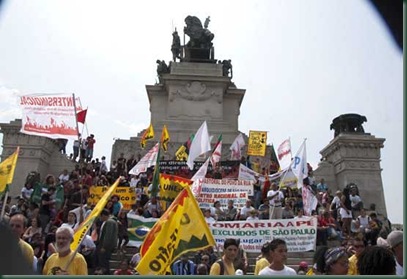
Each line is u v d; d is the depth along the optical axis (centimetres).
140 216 1816
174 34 5103
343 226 2261
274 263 732
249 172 2791
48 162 3772
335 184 3972
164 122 4391
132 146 4178
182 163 3038
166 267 789
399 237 614
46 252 1389
